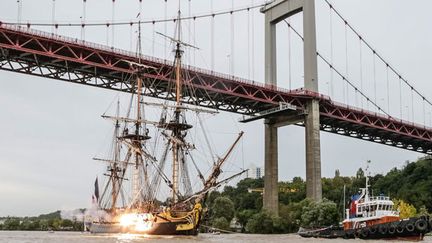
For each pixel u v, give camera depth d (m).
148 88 124.00
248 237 101.75
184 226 83.44
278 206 160.62
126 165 116.94
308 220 129.88
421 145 187.62
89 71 117.38
